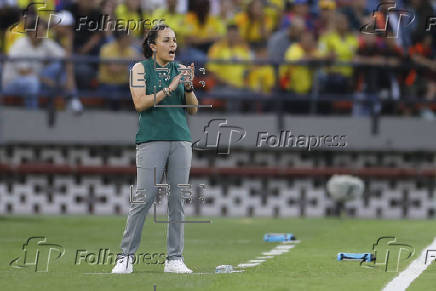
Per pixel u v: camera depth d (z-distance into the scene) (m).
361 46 62.94
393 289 23.19
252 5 64.00
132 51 61.16
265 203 60.78
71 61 58.28
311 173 60.66
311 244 38.16
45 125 59.78
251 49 63.66
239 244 38.69
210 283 24.30
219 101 61.25
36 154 60.09
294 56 62.91
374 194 61.22
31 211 59.91
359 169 61.03
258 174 60.22
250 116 59.91
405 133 61.28
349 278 25.66
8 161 60.00
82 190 60.22
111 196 60.38
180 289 23.16
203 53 62.81
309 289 23.09
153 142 27.38
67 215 58.62
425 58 63.38
